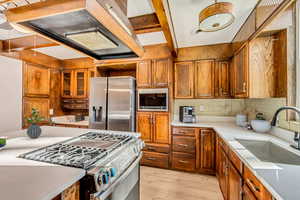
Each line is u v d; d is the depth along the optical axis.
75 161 0.86
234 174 1.37
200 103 3.07
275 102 1.83
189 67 2.86
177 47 2.85
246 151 1.24
